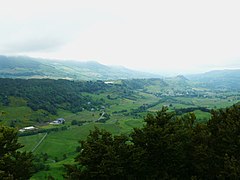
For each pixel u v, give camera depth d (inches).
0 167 1311.5
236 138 1427.2
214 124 1633.9
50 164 4276.6
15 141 1482.5
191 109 7253.9
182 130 1499.8
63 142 5910.4
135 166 1369.3
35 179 3553.2
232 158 1293.1
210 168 1421.0
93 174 1322.6
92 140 1438.2
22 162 1419.8
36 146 5713.6
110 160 1310.3
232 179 1244.5
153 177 1381.6
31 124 7504.9
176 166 1450.5
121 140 1455.5
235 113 1621.6
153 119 1560.0
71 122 7829.7
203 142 1472.7
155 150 1424.7
